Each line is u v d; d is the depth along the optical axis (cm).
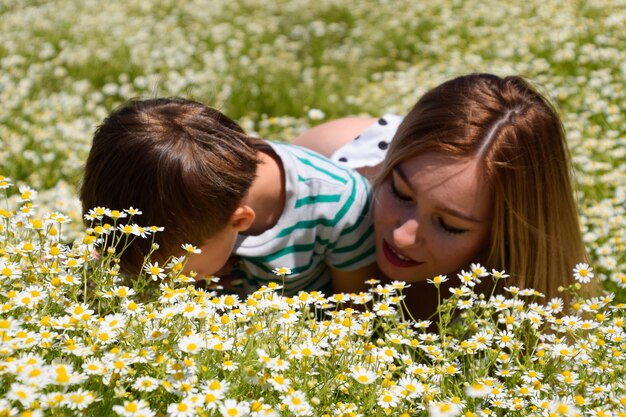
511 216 220
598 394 171
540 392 174
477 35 593
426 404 164
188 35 603
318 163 242
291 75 516
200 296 176
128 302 171
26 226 182
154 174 194
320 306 191
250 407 150
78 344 154
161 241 196
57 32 579
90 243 177
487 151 217
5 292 163
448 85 235
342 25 648
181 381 149
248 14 674
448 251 221
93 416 145
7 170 357
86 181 204
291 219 230
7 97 446
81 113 443
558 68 502
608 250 296
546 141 228
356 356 175
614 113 420
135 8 672
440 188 214
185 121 204
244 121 433
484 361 181
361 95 486
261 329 171
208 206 197
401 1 684
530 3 639
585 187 348
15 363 138
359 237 239
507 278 228
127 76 499
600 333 188
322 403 164
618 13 571
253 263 231
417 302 247
